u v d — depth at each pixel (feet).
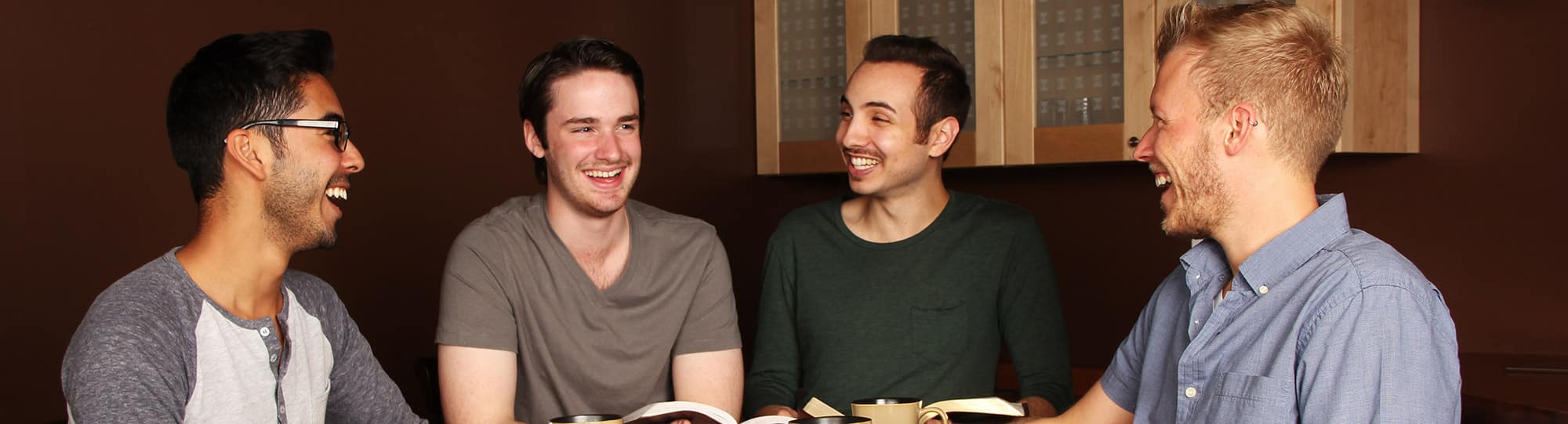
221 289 4.58
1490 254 10.09
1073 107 10.61
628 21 11.61
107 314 4.19
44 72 7.55
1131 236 11.90
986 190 12.85
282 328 4.83
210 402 4.45
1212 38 4.39
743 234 12.85
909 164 6.97
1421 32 10.32
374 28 9.41
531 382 6.35
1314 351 4.03
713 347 6.68
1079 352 12.28
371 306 9.37
